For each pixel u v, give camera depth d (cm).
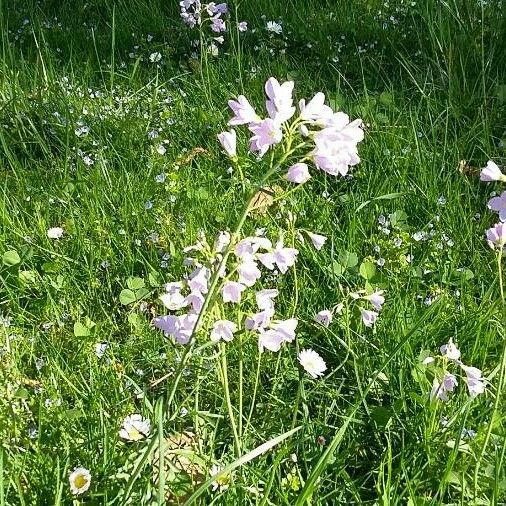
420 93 104
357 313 64
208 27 126
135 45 127
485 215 79
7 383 59
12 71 110
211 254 44
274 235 74
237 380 61
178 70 117
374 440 56
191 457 51
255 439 55
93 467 51
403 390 58
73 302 70
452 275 72
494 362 61
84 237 77
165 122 100
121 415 56
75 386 60
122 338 67
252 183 84
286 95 41
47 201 83
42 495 49
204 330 48
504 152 90
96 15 143
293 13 131
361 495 52
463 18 119
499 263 48
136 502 48
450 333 64
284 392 60
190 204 82
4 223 80
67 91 107
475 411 56
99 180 86
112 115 100
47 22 139
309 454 54
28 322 68
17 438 53
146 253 77
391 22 126
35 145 97
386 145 91
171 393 42
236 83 110
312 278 73
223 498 49
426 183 84
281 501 49
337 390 58
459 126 96
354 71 114
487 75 106
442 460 53
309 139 40
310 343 64
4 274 73
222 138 45
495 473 48
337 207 84
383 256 74
